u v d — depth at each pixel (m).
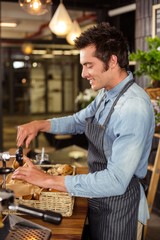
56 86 12.66
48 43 10.45
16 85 12.20
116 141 1.42
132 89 1.55
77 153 3.50
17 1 5.75
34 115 12.39
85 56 1.47
